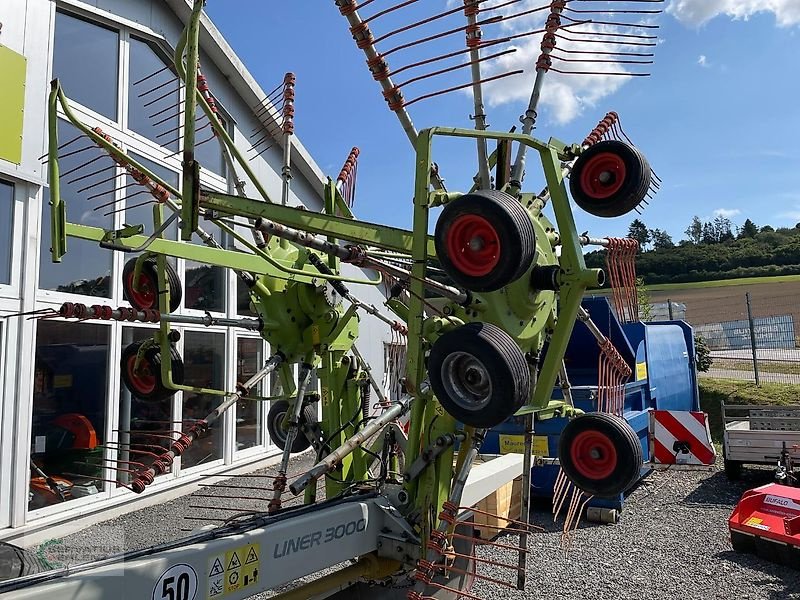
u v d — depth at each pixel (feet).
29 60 21.44
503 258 7.93
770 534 17.90
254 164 34.14
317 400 16.34
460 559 13.15
